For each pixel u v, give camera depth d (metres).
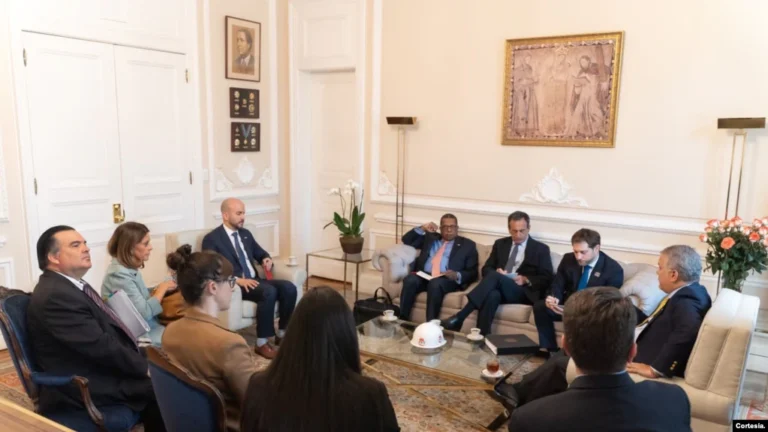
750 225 3.37
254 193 5.30
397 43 4.77
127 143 4.26
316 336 1.29
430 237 4.34
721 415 2.13
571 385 1.30
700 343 2.18
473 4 4.38
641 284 3.28
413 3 4.65
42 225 3.78
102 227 4.14
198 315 1.78
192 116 4.70
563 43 4.03
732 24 3.52
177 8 4.51
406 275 4.23
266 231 5.50
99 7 3.98
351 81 5.27
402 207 4.92
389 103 4.89
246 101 5.12
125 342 2.28
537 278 3.77
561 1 4.04
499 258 4.07
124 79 4.20
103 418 1.93
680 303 2.37
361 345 3.05
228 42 4.89
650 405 1.23
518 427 1.29
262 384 1.32
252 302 3.69
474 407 2.92
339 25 5.09
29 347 2.08
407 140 4.83
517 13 4.21
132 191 4.32
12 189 3.62
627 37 3.83
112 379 2.12
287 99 5.49
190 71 4.65
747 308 2.35
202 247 3.81
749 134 3.53
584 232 3.44
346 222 4.67
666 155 3.80
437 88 4.63
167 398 1.61
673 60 3.71
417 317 4.01
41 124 3.73
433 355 2.91
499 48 4.32
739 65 3.53
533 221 4.32
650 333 2.46
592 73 3.96
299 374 1.27
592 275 3.50
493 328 3.68
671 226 3.81
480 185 4.53
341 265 5.52
